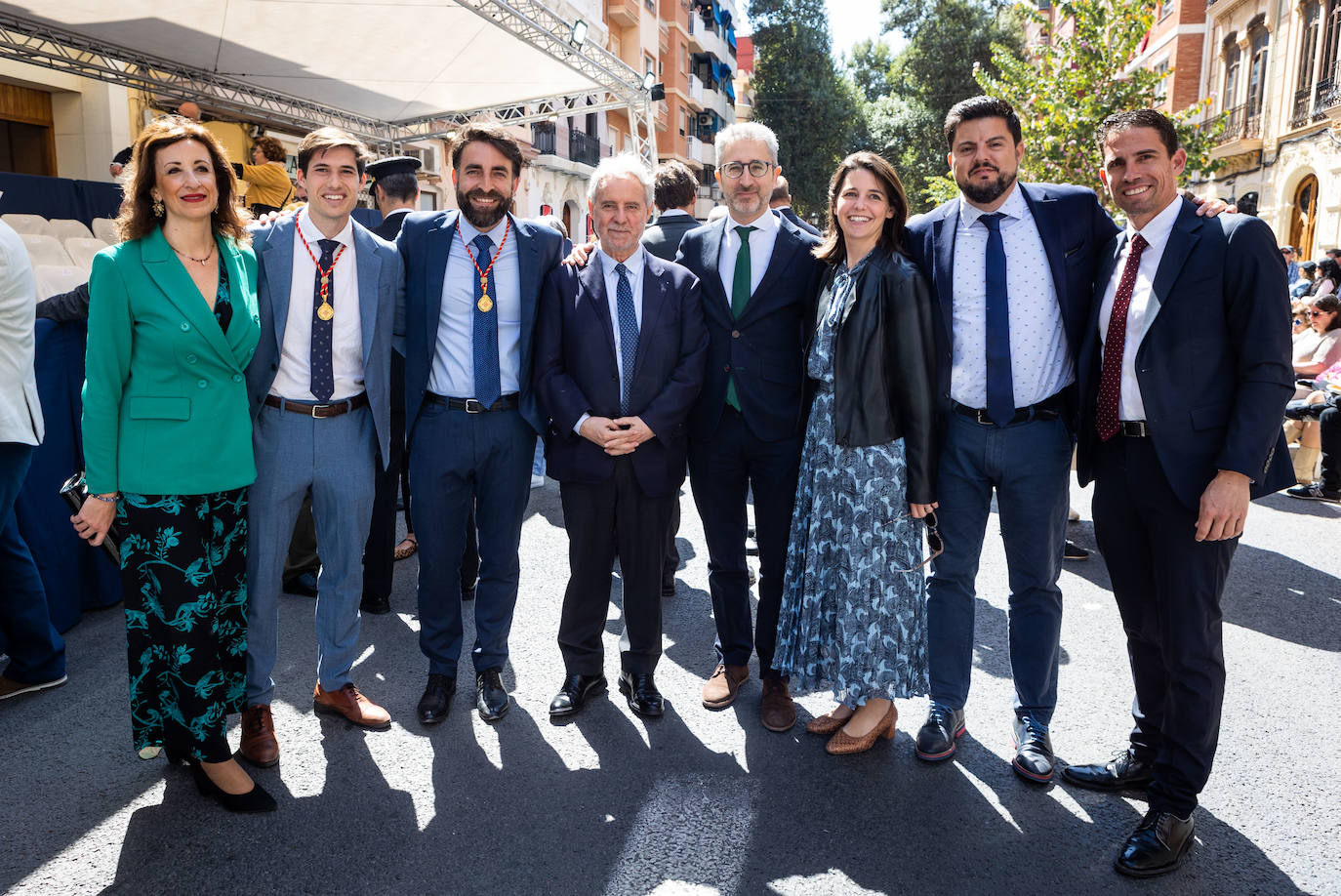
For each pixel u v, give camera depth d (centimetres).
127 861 243
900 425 298
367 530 322
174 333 261
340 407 306
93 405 257
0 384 308
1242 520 237
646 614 336
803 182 3403
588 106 1138
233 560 283
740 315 326
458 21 816
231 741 310
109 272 259
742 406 326
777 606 337
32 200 548
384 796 277
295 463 297
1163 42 2389
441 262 321
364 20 796
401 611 438
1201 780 245
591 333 319
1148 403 252
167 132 260
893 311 288
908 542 301
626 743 313
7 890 230
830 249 312
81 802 271
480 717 330
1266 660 382
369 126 1190
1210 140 1354
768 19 3494
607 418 320
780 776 291
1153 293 253
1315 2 1753
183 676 262
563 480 326
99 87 953
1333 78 1675
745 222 326
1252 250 239
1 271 300
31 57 800
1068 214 287
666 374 323
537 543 543
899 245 304
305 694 346
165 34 812
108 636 397
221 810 268
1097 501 278
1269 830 261
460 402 322
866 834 259
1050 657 297
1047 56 1381
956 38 2888
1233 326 244
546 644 398
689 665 383
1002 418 285
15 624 331
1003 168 277
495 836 256
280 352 292
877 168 289
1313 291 1080
